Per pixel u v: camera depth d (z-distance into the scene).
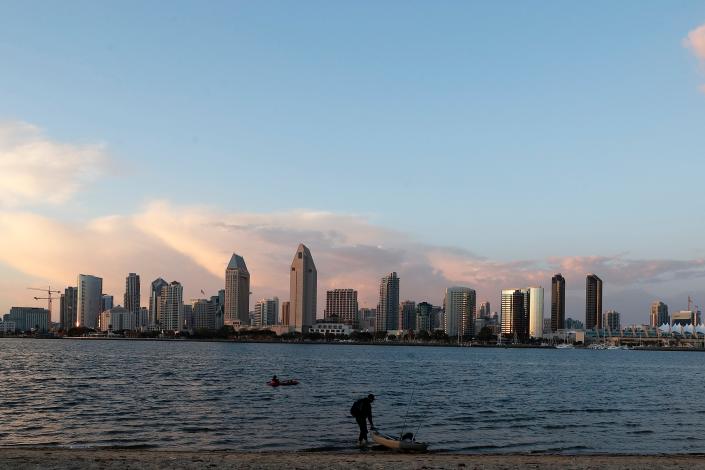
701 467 39.78
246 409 75.50
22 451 42.00
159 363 198.38
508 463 39.81
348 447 50.16
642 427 66.25
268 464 37.75
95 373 142.62
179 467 36.31
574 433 61.25
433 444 53.41
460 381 139.38
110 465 36.34
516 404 87.81
